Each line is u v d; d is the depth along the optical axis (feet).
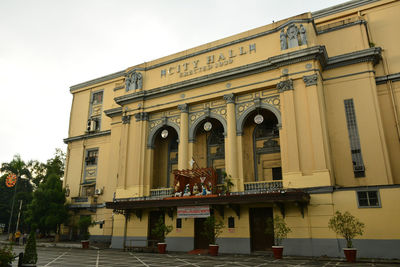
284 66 72.59
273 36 77.61
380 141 66.33
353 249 52.11
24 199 183.32
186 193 74.23
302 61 70.85
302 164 65.46
